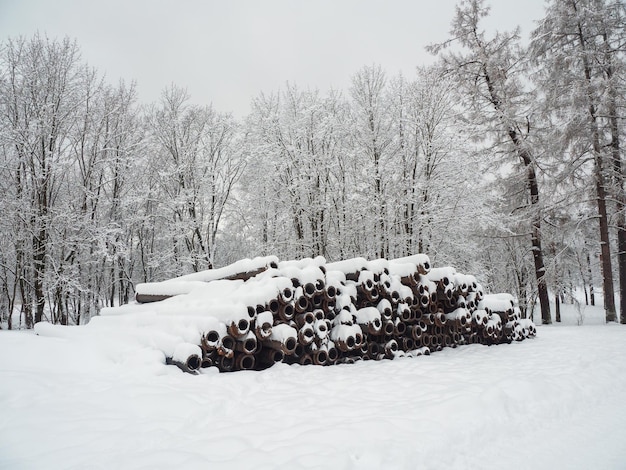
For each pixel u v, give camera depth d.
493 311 9.81
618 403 4.34
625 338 9.55
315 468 2.48
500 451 3.06
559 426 3.61
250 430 3.30
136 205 20.98
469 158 17.41
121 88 21.30
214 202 21.11
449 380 5.13
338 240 19.97
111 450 2.90
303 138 19.94
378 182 18.92
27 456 2.80
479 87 19.64
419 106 18.73
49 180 17.34
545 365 6.32
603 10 16.11
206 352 5.61
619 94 15.77
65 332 7.64
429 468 2.69
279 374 5.58
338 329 6.88
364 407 3.89
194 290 7.86
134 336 6.60
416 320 8.09
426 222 17.53
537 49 17.56
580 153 16.47
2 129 16.16
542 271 18.38
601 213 16.52
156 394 4.19
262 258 6.86
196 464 2.62
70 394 4.28
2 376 4.68
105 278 23.66
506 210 19.67
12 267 18.61
